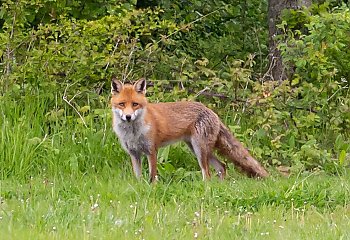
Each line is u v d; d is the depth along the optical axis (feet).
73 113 48.01
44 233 27.40
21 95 47.88
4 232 27.14
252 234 28.45
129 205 33.22
